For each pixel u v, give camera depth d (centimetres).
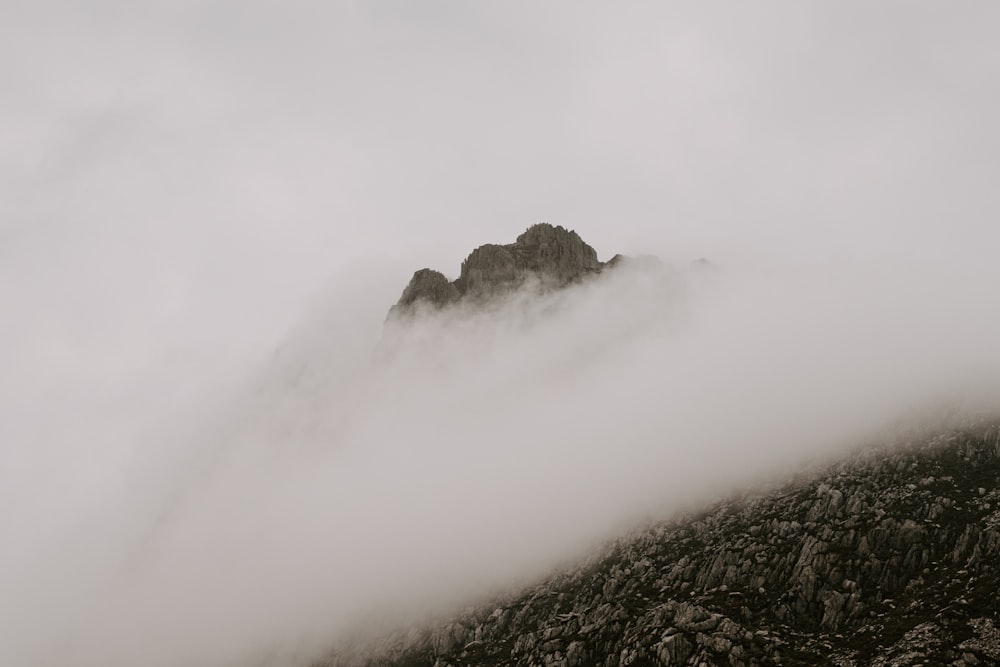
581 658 11750
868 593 10681
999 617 9075
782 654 10050
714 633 10725
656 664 10681
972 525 10825
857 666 9275
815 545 11819
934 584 10300
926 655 8938
